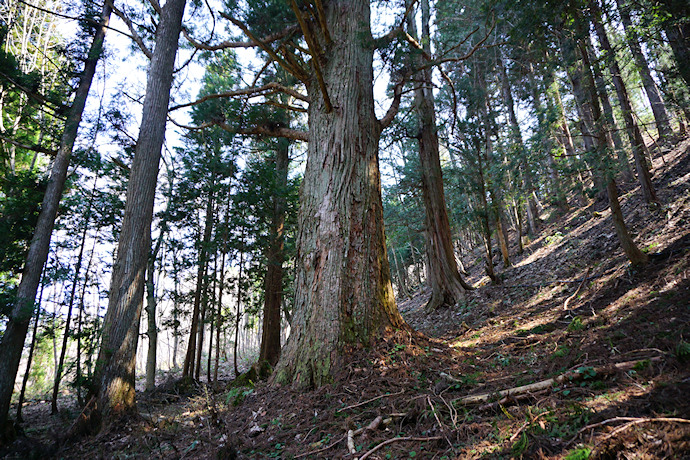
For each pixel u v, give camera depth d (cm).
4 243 631
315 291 502
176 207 1171
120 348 582
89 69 717
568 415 234
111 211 1055
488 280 1348
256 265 1201
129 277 612
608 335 378
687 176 880
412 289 2944
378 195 573
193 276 1232
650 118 1456
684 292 400
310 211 547
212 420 421
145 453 398
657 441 173
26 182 662
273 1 535
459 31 1455
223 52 953
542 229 1622
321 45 626
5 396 523
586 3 557
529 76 1390
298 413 386
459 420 286
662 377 238
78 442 496
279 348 1143
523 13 624
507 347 515
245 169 1141
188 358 1122
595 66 604
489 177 1361
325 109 576
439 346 527
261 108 712
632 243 604
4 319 593
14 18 1062
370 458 254
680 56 548
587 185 1393
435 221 1215
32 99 683
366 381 414
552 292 820
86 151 761
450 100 1405
